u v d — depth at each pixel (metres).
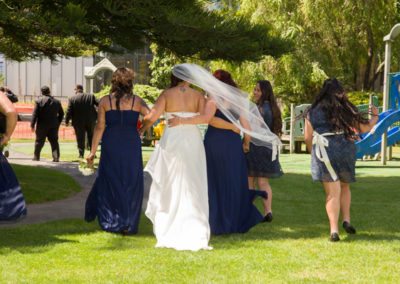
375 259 5.60
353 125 6.37
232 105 6.61
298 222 7.48
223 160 6.64
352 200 9.18
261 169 7.39
